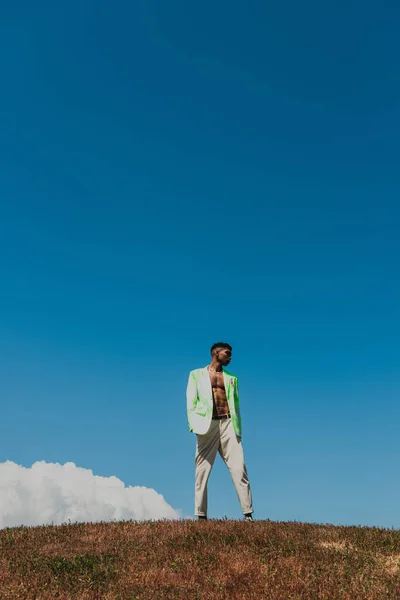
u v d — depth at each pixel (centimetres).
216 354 1229
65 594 741
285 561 858
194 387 1215
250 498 1180
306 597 719
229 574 808
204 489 1196
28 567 862
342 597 715
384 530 1086
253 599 714
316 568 822
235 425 1192
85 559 885
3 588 760
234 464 1184
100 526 1188
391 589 745
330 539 1007
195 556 883
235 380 1228
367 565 849
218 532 1034
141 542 998
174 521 1184
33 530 1181
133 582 785
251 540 977
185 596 728
